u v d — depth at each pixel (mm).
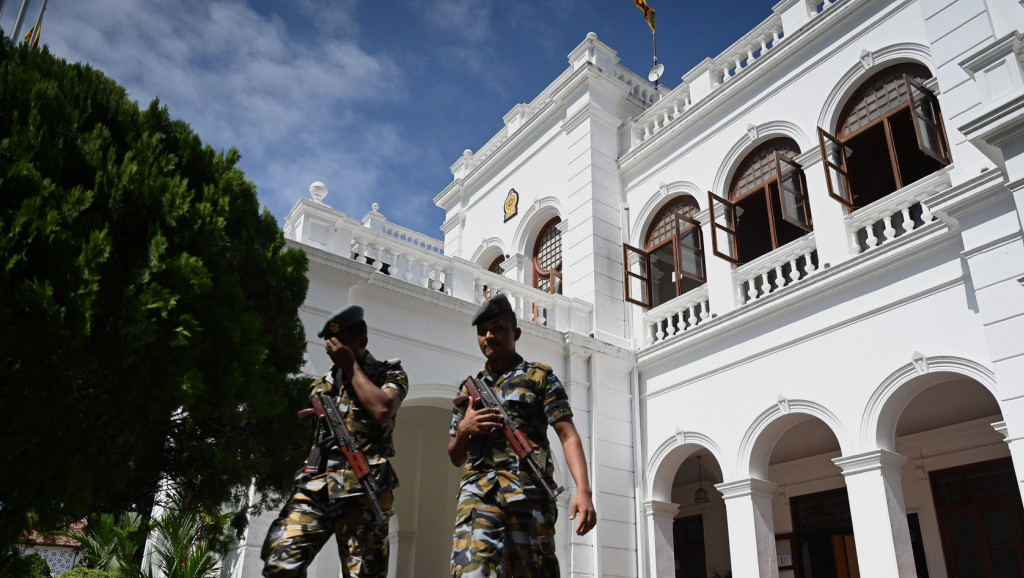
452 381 10969
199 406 4781
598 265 13711
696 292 12625
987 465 10992
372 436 3188
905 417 11570
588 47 15953
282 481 5906
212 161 5801
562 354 12516
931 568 11164
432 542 13344
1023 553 10320
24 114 4750
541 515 2938
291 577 2859
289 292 6273
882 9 10789
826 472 12922
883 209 10078
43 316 3992
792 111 11789
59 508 4398
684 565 15570
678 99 14469
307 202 10492
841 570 12117
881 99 10758
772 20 12875
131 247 4723
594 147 14680
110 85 5586
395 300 10750
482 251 17531
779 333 10938
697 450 12055
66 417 4207
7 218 4152
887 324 9617
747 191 12492
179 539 8922
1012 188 7582
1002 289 8055
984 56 8008
